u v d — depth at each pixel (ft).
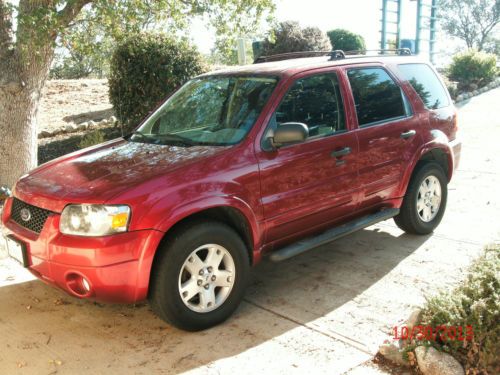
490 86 58.39
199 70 31.65
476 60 57.98
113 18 22.33
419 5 59.52
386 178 16.71
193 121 15.33
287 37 41.93
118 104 32.17
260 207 13.53
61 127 34.73
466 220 20.02
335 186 15.20
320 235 15.28
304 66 15.46
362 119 16.17
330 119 15.37
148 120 16.67
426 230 18.54
